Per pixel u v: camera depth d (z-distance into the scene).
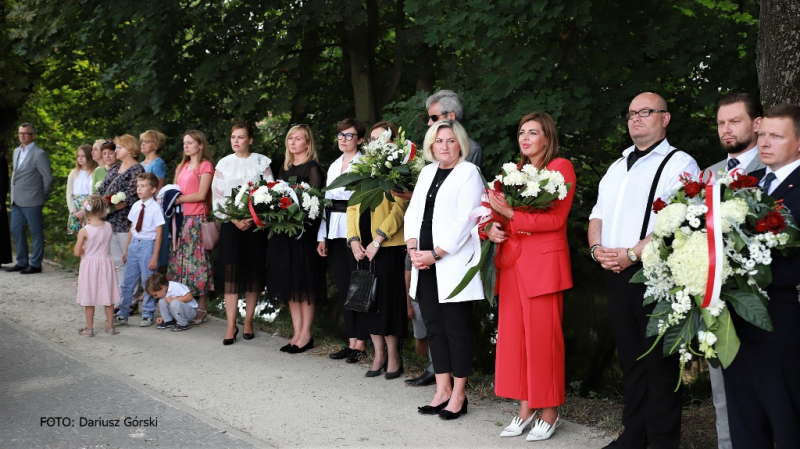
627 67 8.38
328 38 11.32
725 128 3.84
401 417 4.92
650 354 3.92
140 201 7.61
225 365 6.18
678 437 3.96
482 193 4.73
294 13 9.87
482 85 8.42
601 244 4.19
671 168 3.90
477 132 7.71
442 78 10.41
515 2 7.59
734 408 3.46
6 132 14.78
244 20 10.23
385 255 5.75
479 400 5.32
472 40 8.27
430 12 8.45
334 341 7.04
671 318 3.37
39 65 13.95
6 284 9.67
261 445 4.32
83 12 10.74
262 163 7.00
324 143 11.12
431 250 4.83
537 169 4.39
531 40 8.10
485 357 7.67
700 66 8.30
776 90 5.26
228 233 6.81
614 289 4.06
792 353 3.26
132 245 7.61
